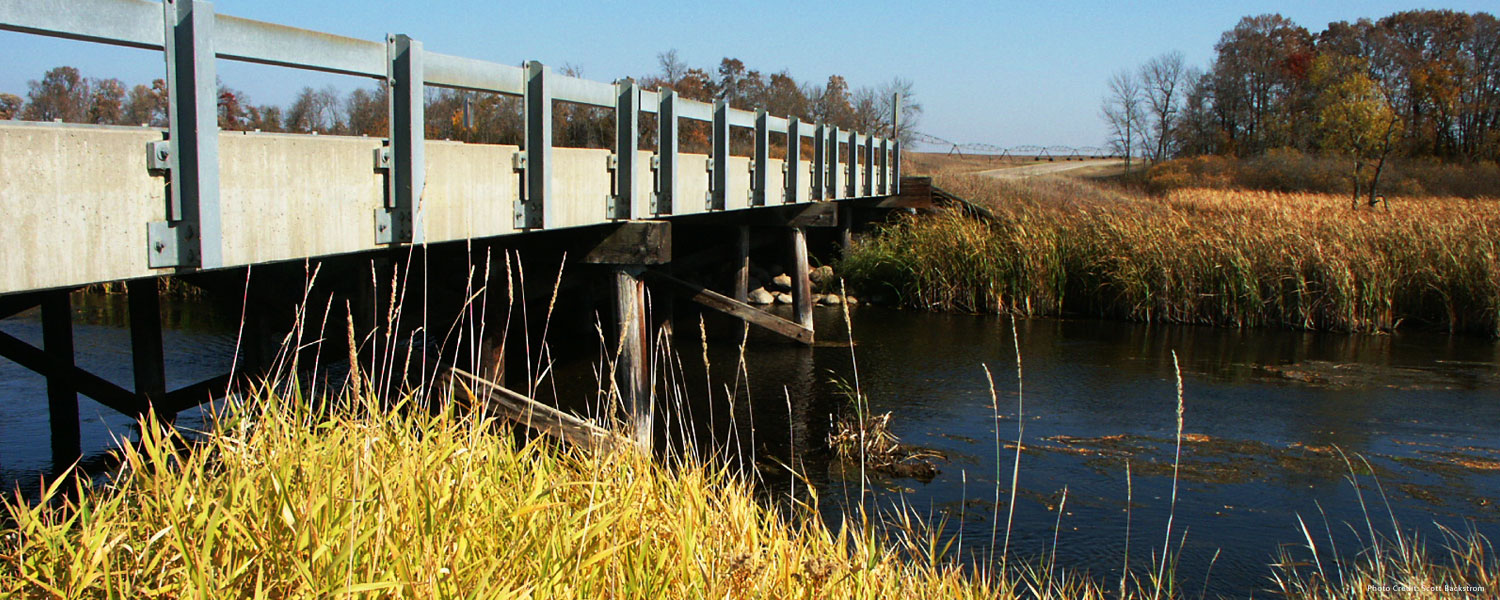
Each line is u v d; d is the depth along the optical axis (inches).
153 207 131.0
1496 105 2359.7
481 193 208.4
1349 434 335.3
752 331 540.1
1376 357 479.2
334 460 115.8
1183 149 2790.4
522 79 225.1
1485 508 262.2
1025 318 613.0
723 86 2212.1
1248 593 207.2
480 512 116.5
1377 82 2367.1
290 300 227.9
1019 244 631.2
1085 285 623.8
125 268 126.9
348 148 169.2
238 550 97.7
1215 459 305.1
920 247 662.5
